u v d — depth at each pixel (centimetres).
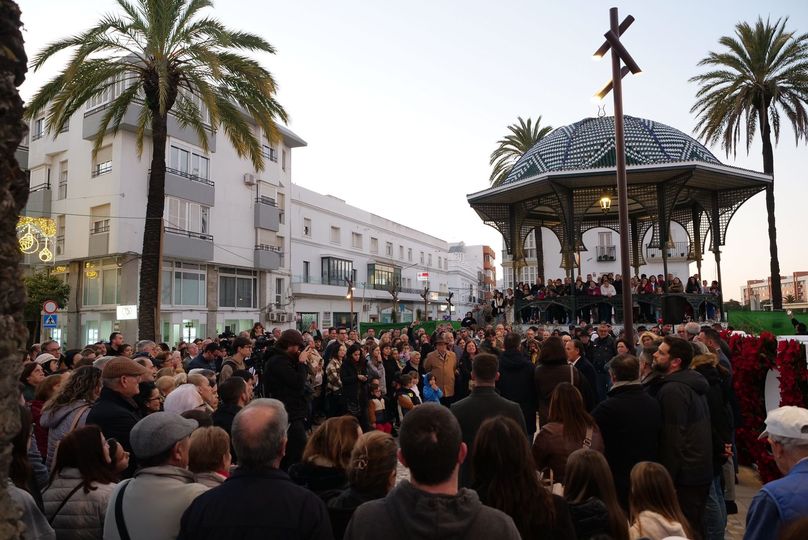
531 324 1825
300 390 602
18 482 312
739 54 2283
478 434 272
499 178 3016
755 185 1689
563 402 382
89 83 1510
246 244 3106
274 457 235
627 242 874
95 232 2488
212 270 2875
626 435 394
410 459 195
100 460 329
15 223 153
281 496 221
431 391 970
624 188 884
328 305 4184
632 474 317
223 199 2939
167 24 1475
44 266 2691
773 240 2283
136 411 486
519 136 3062
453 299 6900
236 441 233
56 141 2677
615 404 401
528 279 4128
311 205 4044
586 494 290
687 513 400
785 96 2222
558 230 2256
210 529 213
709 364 489
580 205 1728
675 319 1619
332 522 276
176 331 2617
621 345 841
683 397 405
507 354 630
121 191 2392
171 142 2609
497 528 184
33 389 637
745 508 603
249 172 3162
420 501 188
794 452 249
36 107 1501
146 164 2502
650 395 416
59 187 2662
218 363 1088
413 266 5903
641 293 1698
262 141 3253
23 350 152
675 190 1596
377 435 294
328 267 4175
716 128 2334
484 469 262
